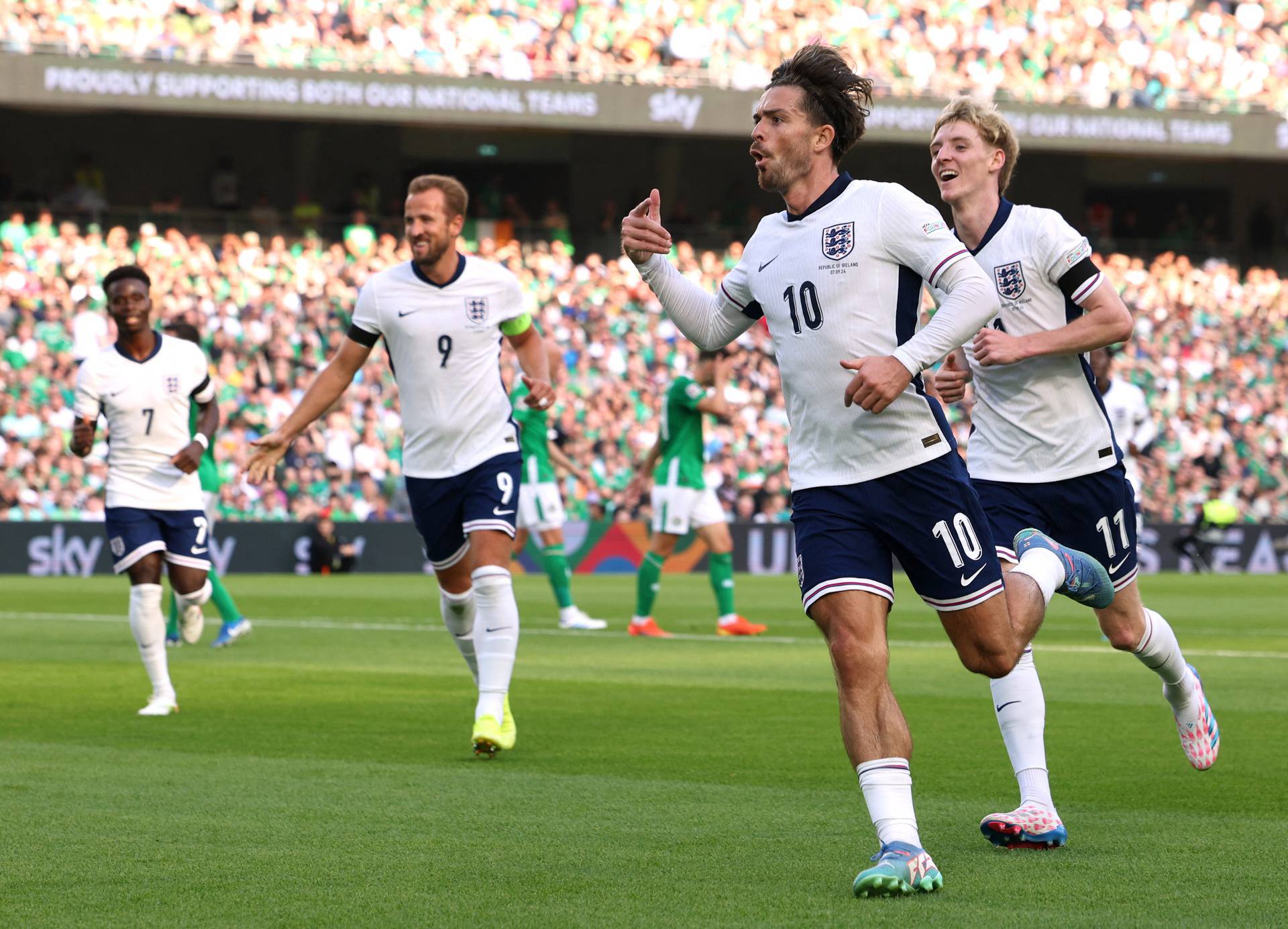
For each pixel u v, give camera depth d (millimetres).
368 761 11328
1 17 46812
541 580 40094
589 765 11141
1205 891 7094
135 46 46938
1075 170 60969
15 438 41438
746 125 50875
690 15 53062
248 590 33969
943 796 9836
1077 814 9195
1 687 16156
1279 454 52188
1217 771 10898
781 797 9773
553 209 55594
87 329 43812
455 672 17766
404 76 47938
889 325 7336
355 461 43875
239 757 11500
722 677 17359
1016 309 9047
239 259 47094
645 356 48938
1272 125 53594
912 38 54406
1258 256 59312
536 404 12188
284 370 45219
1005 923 6473
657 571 23188
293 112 47031
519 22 51562
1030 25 55594
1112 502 9211
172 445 14133
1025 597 8250
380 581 37406
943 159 9133
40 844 8234
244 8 49156
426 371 11836
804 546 7461
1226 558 46406
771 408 48312
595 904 6836
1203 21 57469
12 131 52438
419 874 7484
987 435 9359
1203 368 52688
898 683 16875
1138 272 54125
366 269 48938
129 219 49156
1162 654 9508
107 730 12945
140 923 6520
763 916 6602
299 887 7203
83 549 39094
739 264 8078
